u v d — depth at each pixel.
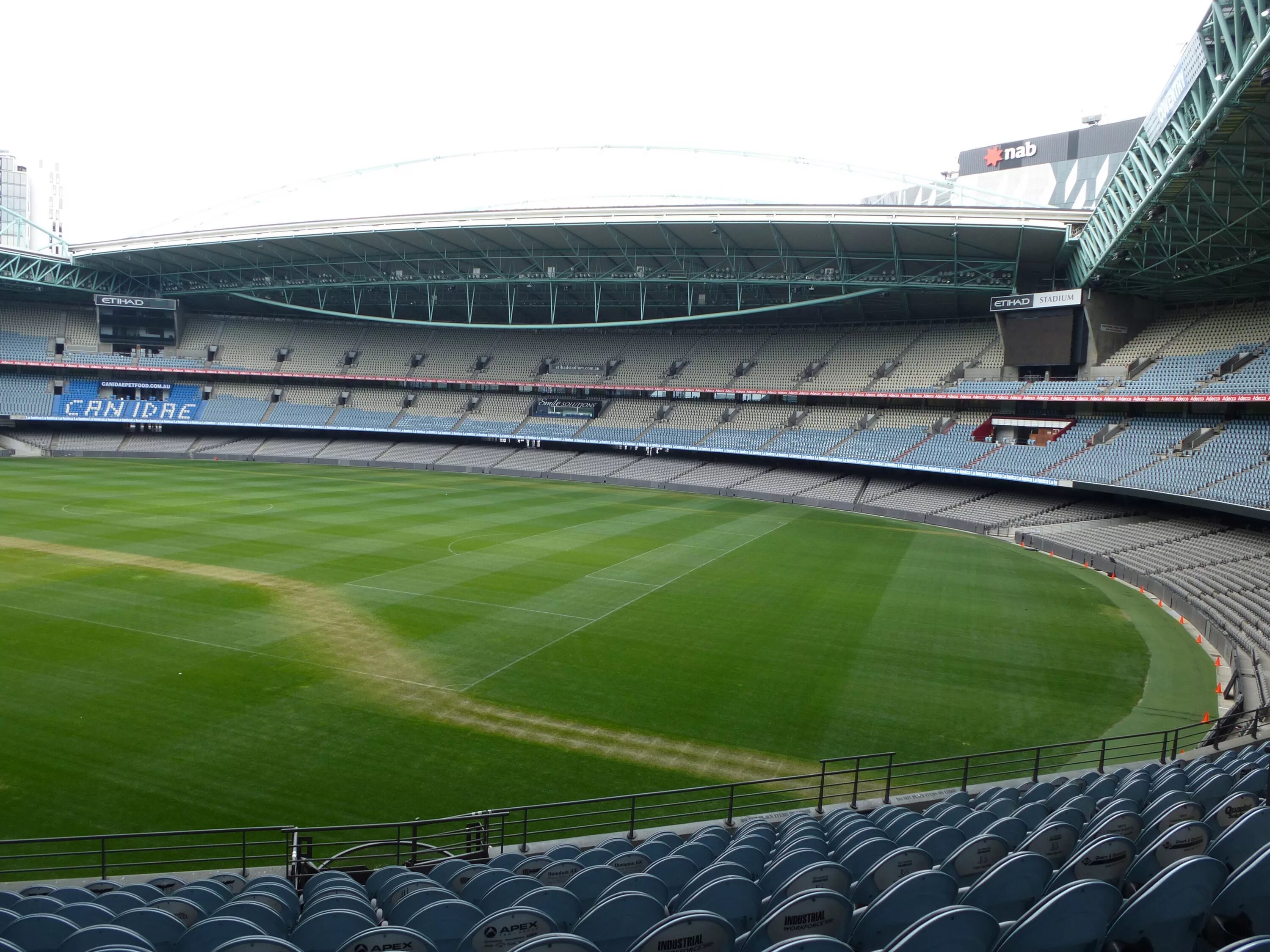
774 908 7.83
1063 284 57.62
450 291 79.50
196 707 19.89
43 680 21.09
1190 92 25.69
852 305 70.50
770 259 60.84
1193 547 38.75
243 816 15.20
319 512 48.84
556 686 22.17
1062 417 56.09
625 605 30.25
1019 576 37.81
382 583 32.00
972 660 25.31
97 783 16.12
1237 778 11.81
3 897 10.15
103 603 27.91
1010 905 7.56
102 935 7.27
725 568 37.44
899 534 49.09
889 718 20.69
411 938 7.01
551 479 73.62
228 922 7.62
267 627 26.06
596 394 82.00
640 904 7.59
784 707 21.22
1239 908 6.41
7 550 35.03
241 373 86.56
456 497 58.75
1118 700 22.20
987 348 64.31
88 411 82.50
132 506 48.19
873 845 9.45
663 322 65.44
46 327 85.00
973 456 57.78
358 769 17.16
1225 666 25.17
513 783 16.89
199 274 79.62
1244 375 44.84
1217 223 36.69
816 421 70.38
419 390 87.44
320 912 8.10
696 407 77.06
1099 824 9.00
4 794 15.55
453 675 22.70
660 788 16.91
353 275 73.88
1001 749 19.03
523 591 31.73
